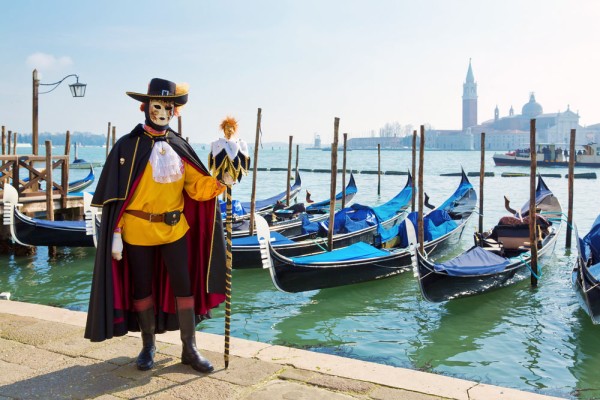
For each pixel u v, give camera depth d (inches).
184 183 145.2
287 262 353.7
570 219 545.0
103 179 137.9
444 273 349.1
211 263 146.7
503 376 246.4
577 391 229.5
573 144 539.5
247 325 319.0
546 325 319.0
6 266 462.0
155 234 138.5
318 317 334.6
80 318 187.2
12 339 165.0
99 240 137.5
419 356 270.7
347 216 518.6
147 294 143.3
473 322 324.8
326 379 138.5
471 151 7391.7
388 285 404.5
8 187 441.1
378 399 127.6
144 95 137.2
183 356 146.6
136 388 132.7
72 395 128.9
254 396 128.6
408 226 337.1
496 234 462.9
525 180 1619.1
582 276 315.9
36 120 618.8
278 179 1711.4
